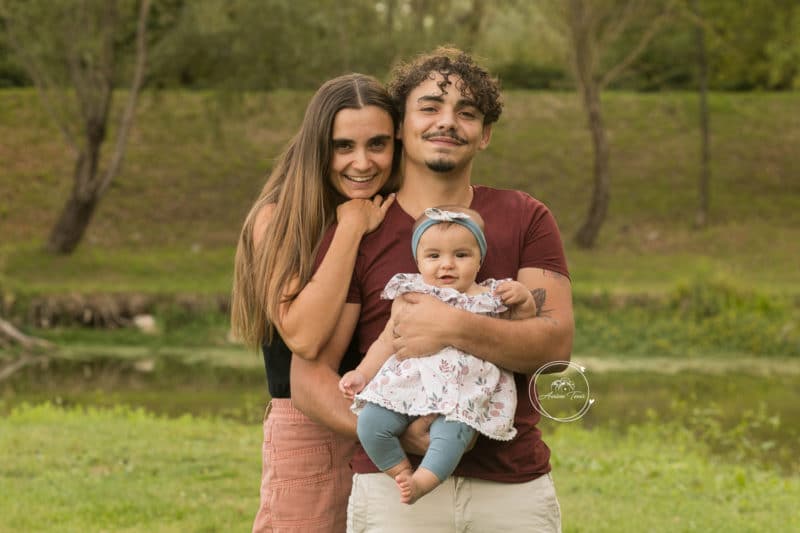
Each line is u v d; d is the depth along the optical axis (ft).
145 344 55.62
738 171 94.63
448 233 10.44
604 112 102.94
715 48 90.27
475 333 10.15
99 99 71.82
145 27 66.69
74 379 45.73
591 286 62.49
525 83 108.58
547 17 79.46
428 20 78.33
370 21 69.41
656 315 58.95
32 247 73.82
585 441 30.12
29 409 34.50
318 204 11.34
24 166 88.02
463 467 10.39
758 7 83.82
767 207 88.94
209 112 78.54
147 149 91.76
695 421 35.96
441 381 10.03
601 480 24.34
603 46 80.48
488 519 10.39
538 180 92.02
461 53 11.31
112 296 59.11
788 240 81.66
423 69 11.05
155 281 65.21
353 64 66.59
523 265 11.03
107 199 84.99
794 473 27.94
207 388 43.65
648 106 103.81
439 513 10.37
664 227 85.25
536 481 10.62
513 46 105.50
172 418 35.65
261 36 64.95
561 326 10.69
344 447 12.34
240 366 49.83
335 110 11.39
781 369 50.70
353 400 10.53
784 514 21.63
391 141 11.55
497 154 94.73
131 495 21.54
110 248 77.77
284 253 11.22
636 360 53.01
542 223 11.12
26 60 69.92
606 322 57.67
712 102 104.68
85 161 71.92
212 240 81.35
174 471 23.95
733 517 20.97
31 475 23.43
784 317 58.03
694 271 65.46
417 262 10.66
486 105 10.96
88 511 20.35
